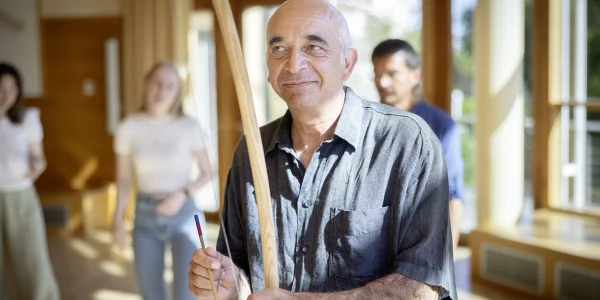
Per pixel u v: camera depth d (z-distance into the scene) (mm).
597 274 3674
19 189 3463
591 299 3723
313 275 1365
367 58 5586
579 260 3783
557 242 4047
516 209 4668
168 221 2678
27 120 3516
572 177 4891
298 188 1412
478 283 4477
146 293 2711
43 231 3586
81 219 6344
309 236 1382
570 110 4887
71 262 5246
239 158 1541
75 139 6789
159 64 2877
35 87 6738
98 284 4609
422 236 1291
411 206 1309
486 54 4605
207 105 6391
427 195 1308
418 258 1270
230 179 1570
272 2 5996
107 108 6699
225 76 6359
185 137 2795
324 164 1389
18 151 3443
